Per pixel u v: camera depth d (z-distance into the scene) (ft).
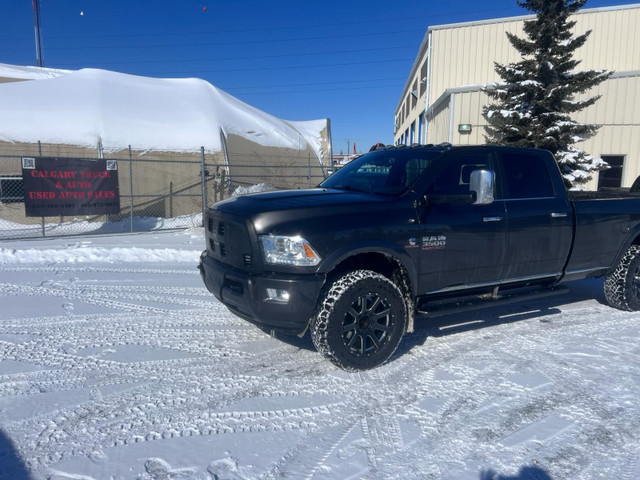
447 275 14.05
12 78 62.39
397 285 13.67
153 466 8.70
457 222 13.94
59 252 28.91
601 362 13.71
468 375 12.78
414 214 13.34
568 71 50.88
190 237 36.17
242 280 12.26
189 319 17.20
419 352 14.34
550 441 9.72
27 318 17.06
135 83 57.62
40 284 22.07
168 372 12.75
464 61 68.54
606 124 54.03
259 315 12.22
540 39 49.03
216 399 11.32
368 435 9.88
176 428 10.02
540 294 15.89
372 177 15.55
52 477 8.34
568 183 48.78
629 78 52.80
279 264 11.89
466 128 56.80
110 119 48.42
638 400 11.48
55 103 48.60
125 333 15.67
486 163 15.26
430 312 13.70
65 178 35.01
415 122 93.86
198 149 49.96
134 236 36.88
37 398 11.21
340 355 12.24
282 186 60.54
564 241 16.30
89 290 21.16
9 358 13.50
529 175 16.07
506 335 15.92
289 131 67.05
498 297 15.30
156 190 48.06
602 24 62.75
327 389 11.89
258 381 12.29
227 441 9.57
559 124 48.67
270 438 9.70
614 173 54.60
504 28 66.13
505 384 12.27
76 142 45.85
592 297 20.95
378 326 12.78
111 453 9.09
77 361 13.38
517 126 50.06
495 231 14.67
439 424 10.34
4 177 42.47
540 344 15.10
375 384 12.19
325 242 11.96
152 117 50.98
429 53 69.72
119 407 10.87
